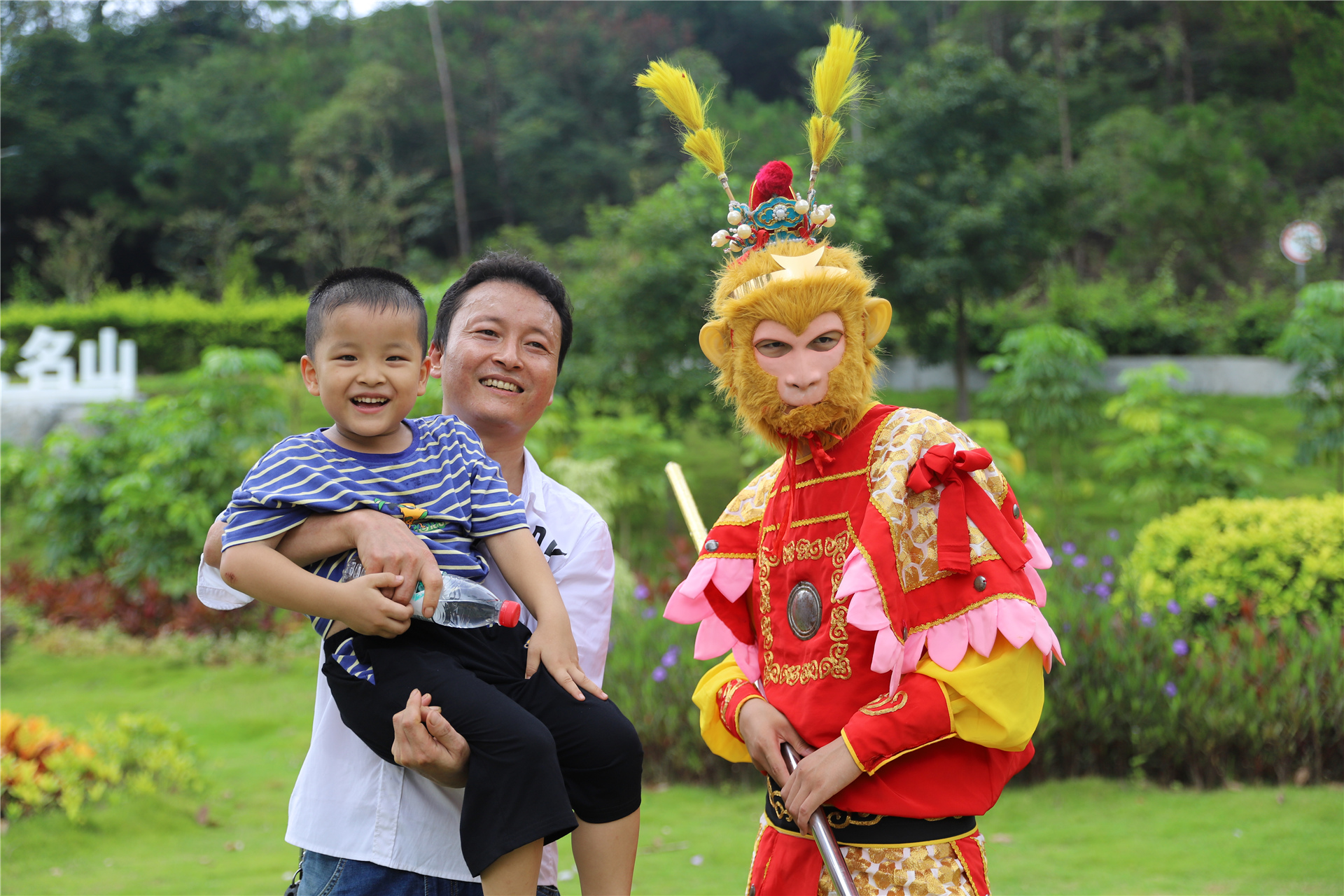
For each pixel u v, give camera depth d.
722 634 2.36
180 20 44.06
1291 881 3.94
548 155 35.19
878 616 1.94
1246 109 26.03
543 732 1.72
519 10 38.91
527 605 1.91
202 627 10.05
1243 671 5.50
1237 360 17.61
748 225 2.30
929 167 15.08
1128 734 5.41
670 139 34.00
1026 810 5.03
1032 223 15.55
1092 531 10.03
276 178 32.81
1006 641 1.99
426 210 32.78
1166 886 3.97
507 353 2.15
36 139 33.94
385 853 1.83
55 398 15.05
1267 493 12.77
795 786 1.98
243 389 10.82
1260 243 22.69
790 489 2.21
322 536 1.79
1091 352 11.29
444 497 1.90
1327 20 23.34
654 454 11.19
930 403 17.83
